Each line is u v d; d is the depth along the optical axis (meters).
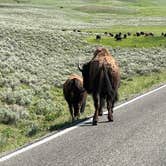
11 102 55.59
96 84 35.25
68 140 30.41
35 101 59.16
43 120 48.81
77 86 45.62
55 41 165.38
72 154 26.30
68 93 46.28
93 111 50.28
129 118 38.31
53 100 62.62
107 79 35.25
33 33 174.00
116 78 36.50
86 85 37.69
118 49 159.62
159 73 90.88
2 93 57.78
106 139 30.12
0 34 156.00
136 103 48.00
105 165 23.58
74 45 167.38
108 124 35.78
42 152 27.33
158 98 51.53
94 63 35.72
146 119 37.50
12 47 126.38
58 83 75.19
